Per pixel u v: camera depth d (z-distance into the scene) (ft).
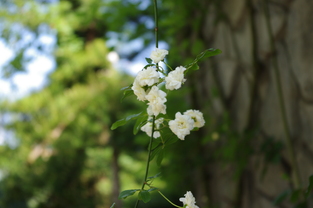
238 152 5.94
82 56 12.53
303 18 4.81
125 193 3.16
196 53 7.42
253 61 5.75
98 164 13.39
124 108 12.41
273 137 5.46
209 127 7.35
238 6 6.31
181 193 8.54
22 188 12.24
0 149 12.53
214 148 7.30
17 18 8.46
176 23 7.42
